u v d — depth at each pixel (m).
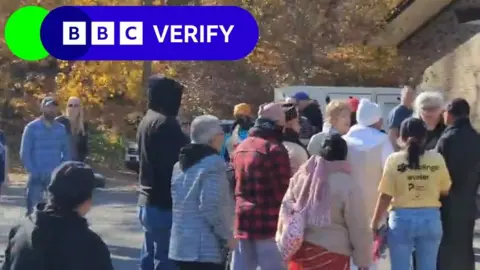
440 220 7.04
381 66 28.52
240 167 6.88
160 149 7.18
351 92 18.72
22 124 28.52
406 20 27.14
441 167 6.95
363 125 7.30
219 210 6.37
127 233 12.55
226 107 27.84
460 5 26.33
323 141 6.02
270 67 27.91
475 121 20.77
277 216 6.76
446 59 22.20
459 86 21.64
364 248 5.91
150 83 7.30
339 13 27.61
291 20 27.16
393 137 9.02
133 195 17.75
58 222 4.21
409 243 6.96
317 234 5.95
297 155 7.07
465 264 7.31
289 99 9.71
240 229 6.83
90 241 4.27
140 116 26.41
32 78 29.84
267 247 6.75
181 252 6.45
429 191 6.91
